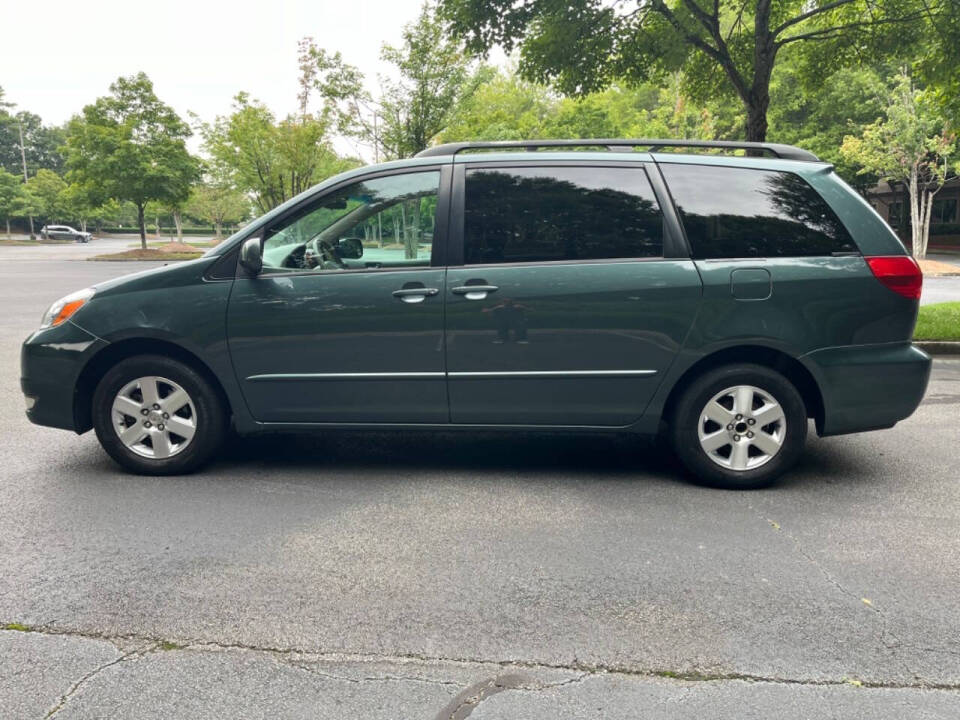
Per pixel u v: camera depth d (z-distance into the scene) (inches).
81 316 171.0
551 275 163.5
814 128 1509.6
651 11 411.5
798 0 442.0
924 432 220.7
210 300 168.4
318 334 167.5
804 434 165.9
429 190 168.6
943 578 123.7
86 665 97.6
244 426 173.3
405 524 146.6
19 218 3250.5
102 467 183.0
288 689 92.7
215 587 119.5
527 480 174.2
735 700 90.7
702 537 140.6
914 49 432.5
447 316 164.7
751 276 161.5
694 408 166.1
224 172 1225.4
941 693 92.3
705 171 167.5
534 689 92.9
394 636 105.1
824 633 106.1
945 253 1423.5
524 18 391.5
